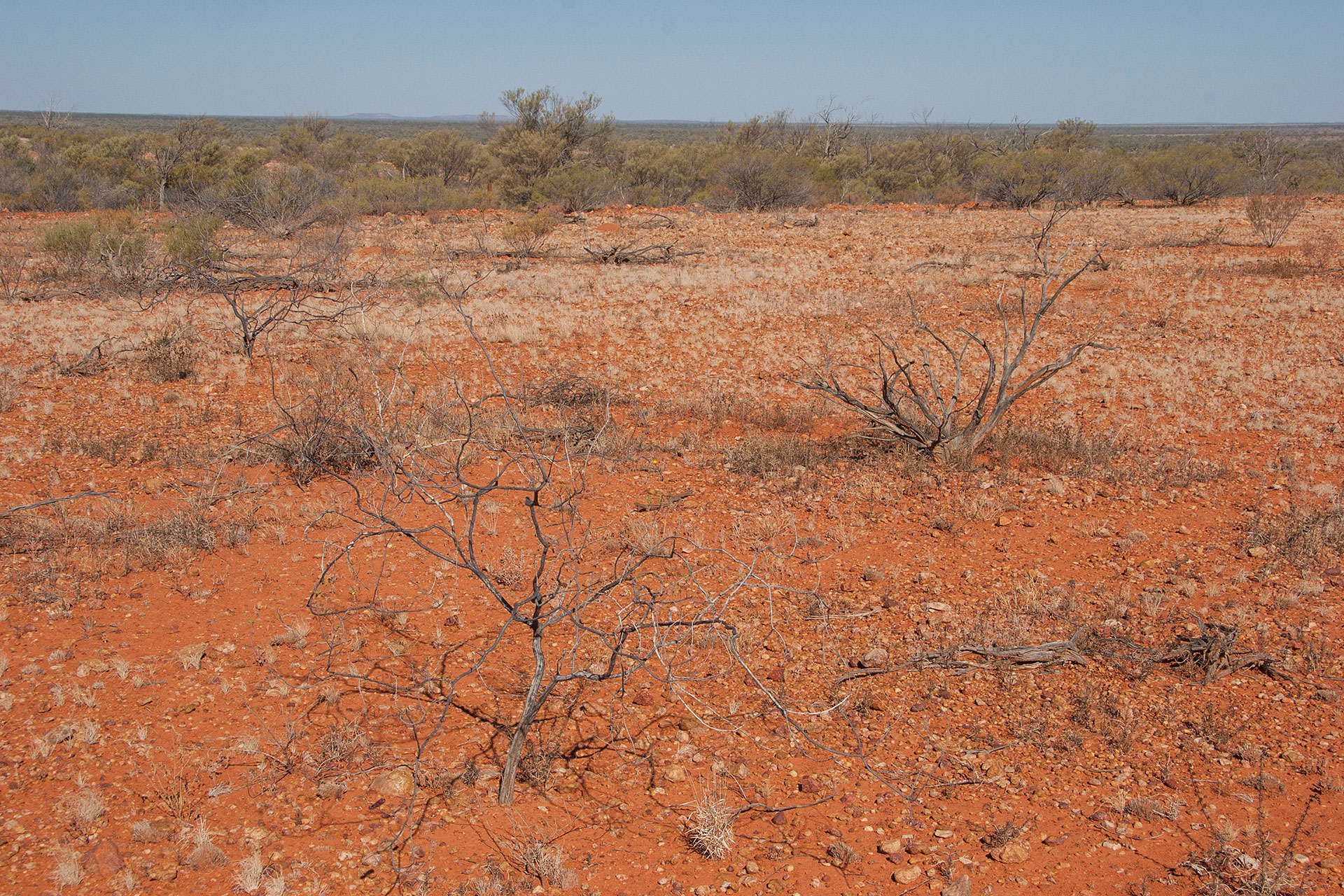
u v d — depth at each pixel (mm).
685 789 4129
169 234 21094
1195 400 10570
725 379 11766
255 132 111125
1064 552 6609
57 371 11602
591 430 9141
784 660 5230
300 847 3596
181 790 3859
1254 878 3371
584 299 17750
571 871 3502
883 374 8625
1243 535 6691
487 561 6340
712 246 25844
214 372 11820
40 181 36688
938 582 6160
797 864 3639
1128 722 4516
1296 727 4445
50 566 5832
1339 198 40062
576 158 46031
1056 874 3531
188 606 5555
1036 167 38781
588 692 4859
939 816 3932
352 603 5648
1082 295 17297
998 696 4852
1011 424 9398
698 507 7488
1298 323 14562
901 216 34844
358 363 12188
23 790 3820
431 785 4027
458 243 26000
